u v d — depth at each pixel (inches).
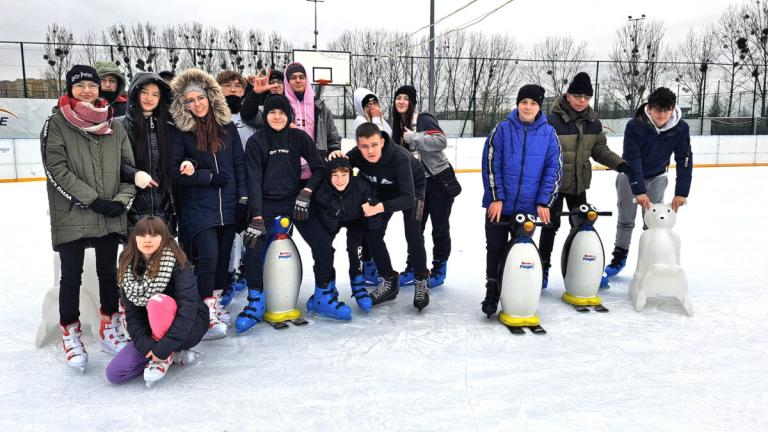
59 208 97.7
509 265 119.7
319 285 128.3
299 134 122.5
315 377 95.3
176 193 117.9
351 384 92.4
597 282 135.5
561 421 79.3
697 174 577.6
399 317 129.8
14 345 112.6
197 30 944.9
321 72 687.7
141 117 107.9
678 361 102.0
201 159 112.7
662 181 151.7
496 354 105.8
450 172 146.9
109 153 100.5
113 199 100.4
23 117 550.3
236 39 973.8
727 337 114.7
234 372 97.7
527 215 120.0
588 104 141.8
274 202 123.1
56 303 110.6
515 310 120.9
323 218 123.9
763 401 85.4
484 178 130.5
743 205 342.3
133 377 95.1
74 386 92.7
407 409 83.2
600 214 135.3
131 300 91.2
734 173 587.5
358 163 127.4
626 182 157.2
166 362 94.1
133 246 90.6
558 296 147.4
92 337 117.7
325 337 116.0
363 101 154.1
